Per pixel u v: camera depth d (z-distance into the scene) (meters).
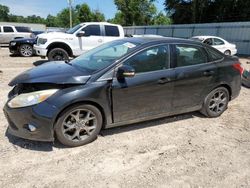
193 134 4.27
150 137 4.07
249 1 32.84
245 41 22.28
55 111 3.30
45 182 2.90
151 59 4.05
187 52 4.46
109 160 3.38
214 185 2.98
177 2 41.00
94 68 3.83
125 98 3.83
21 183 2.87
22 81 3.46
